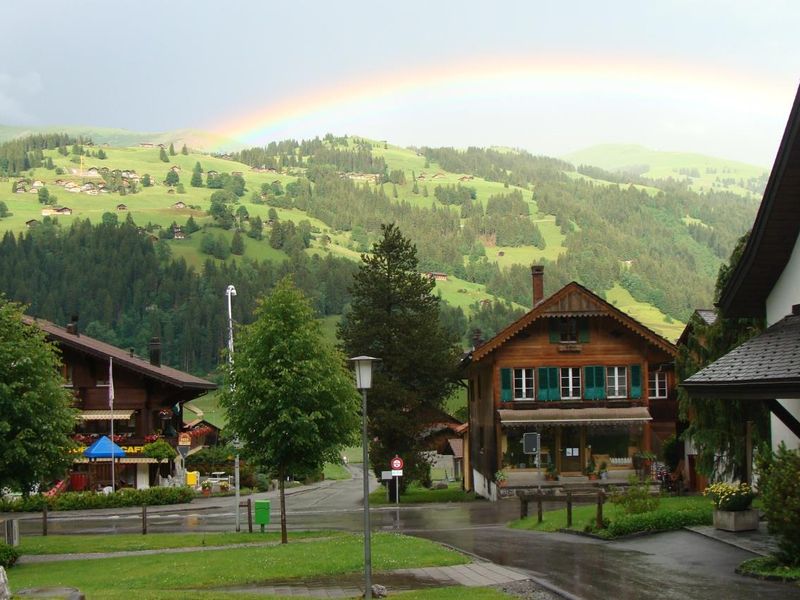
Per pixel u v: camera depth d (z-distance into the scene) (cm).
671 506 3094
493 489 5506
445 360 6362
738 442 3253
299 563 2447
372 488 7588
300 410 3170
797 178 2002
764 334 2106
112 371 6097
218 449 7831
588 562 2230
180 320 19575
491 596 1820
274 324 3197
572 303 5388
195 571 2409
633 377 5450
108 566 2656
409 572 2258
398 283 6462
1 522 4300
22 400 3055
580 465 5459
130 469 6056
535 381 5428
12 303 3269
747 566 1938
